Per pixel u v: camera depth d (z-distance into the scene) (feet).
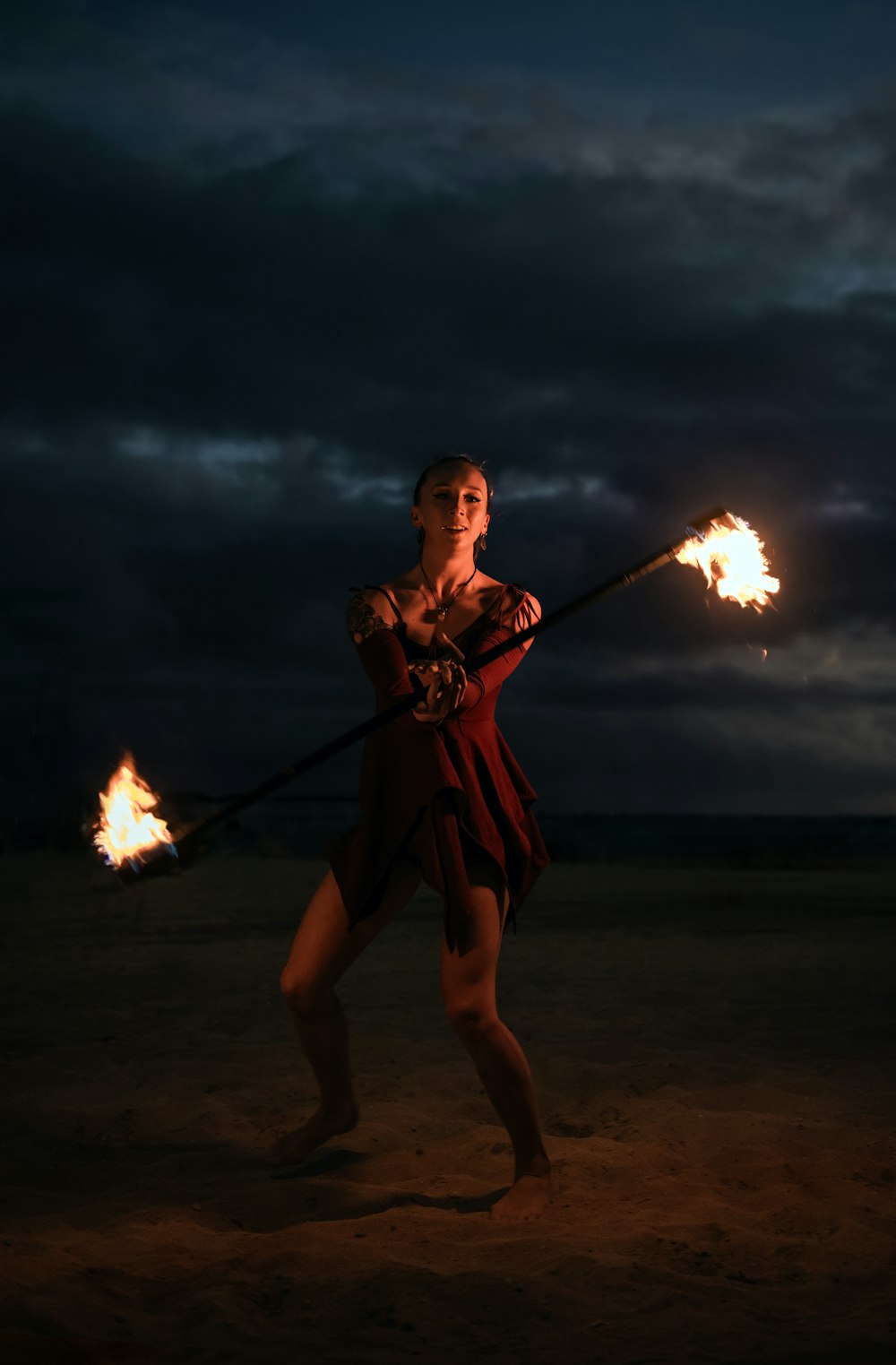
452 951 11.31
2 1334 7.97
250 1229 11.19
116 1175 12.96
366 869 11.70
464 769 11.64
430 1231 10.62
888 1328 8.18
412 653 12.14
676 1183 12.01
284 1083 17.12
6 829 71.41
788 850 119.65
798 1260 9.85
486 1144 13.62
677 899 53.01
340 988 25.80
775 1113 15.20
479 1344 8.20
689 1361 7.77
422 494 12.41
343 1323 8.62
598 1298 8.98
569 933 37.86
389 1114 15.28
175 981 26.66
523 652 11.99
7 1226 11.01
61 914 42.45
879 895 56.03
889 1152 13.23
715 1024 21.47
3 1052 19.31
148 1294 9.29
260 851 91.86
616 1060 18.44
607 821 288.51
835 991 25.23
